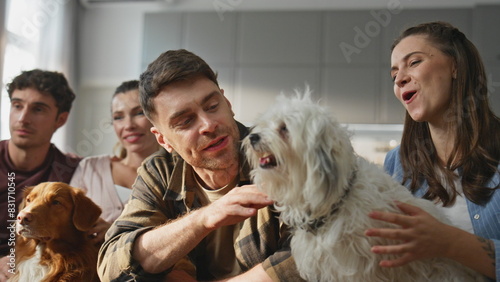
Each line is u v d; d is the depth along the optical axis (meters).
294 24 4.23
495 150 1.38
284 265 1.20
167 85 1.29
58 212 1.55
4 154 2.04
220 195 1.41
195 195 1.45
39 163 2.07
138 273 1.22
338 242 1.12
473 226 1.34
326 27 4.18
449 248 1.03
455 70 1.41
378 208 1.11
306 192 1.12
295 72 4.19
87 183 2.04
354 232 1.11
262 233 1.34
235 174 1.37
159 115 1.32
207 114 1.29
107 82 4.66
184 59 1.31
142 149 2.22
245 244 1.35
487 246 1.04
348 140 1.15
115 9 4.70
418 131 1.54
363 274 1.13
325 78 4.14
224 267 1.44
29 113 2.00
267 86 4.22
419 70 1.41
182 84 1.28
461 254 1.04
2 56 3.07
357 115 4.06
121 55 4.68
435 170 1.47
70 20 4.33
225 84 4.27
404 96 1.47
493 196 1.32
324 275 1.19
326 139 1.10
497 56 3.82
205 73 1.33
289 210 1.22
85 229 1.57
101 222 1.73
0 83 3.05
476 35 3.88
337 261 1.14
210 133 1.28
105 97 4.67
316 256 1.16
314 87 4.15
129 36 4.68
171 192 1.41
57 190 1.58
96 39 4.70
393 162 1.67
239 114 4.22
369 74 4.09
